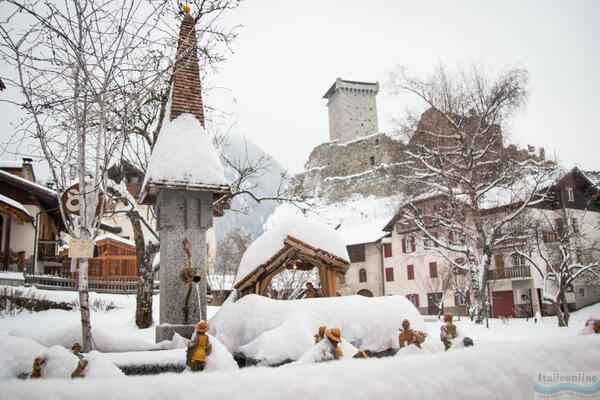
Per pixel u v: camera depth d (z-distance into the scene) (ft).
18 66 22.67
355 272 183.32
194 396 6.11
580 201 129.29
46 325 54.70
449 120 93.45
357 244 181.37
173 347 29.25
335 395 6.56
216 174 35.73
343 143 367.86
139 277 58.13
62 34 22.70
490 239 89.04
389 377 7.00
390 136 108.37
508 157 92.63
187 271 32.01
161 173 34.32
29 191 102.78
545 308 121.70
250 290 32.71
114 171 58.18
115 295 88.38
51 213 118.01
